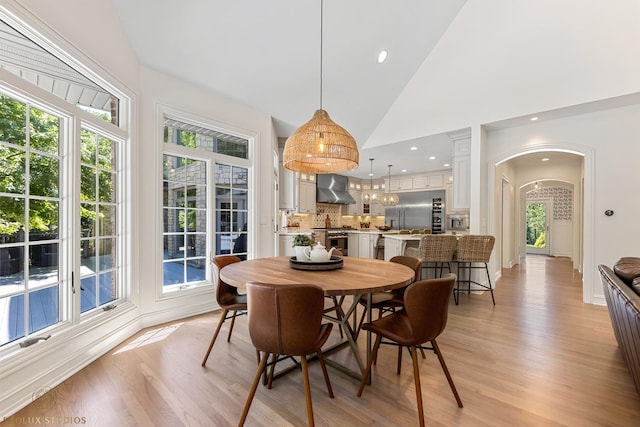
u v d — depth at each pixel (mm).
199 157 3404
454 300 3916
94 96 2457
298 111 4297
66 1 2016
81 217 2316
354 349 1991
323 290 1469
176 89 3139
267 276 1920
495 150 4551
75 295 2146
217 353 2357
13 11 1659
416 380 1533
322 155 2457
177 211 3277
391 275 1957
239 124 3760
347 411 1646
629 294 1612
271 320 1464
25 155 1869
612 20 3312
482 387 1883
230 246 3779
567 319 3166
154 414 1613
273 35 3086
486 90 4180
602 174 3723
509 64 3971
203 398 1762
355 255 7227
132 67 2742
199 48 2941
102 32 2355
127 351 2391
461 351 2400
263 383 1934
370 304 1915
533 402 1726
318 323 1474
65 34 2006
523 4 3791
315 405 1702
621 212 3611
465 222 7453
